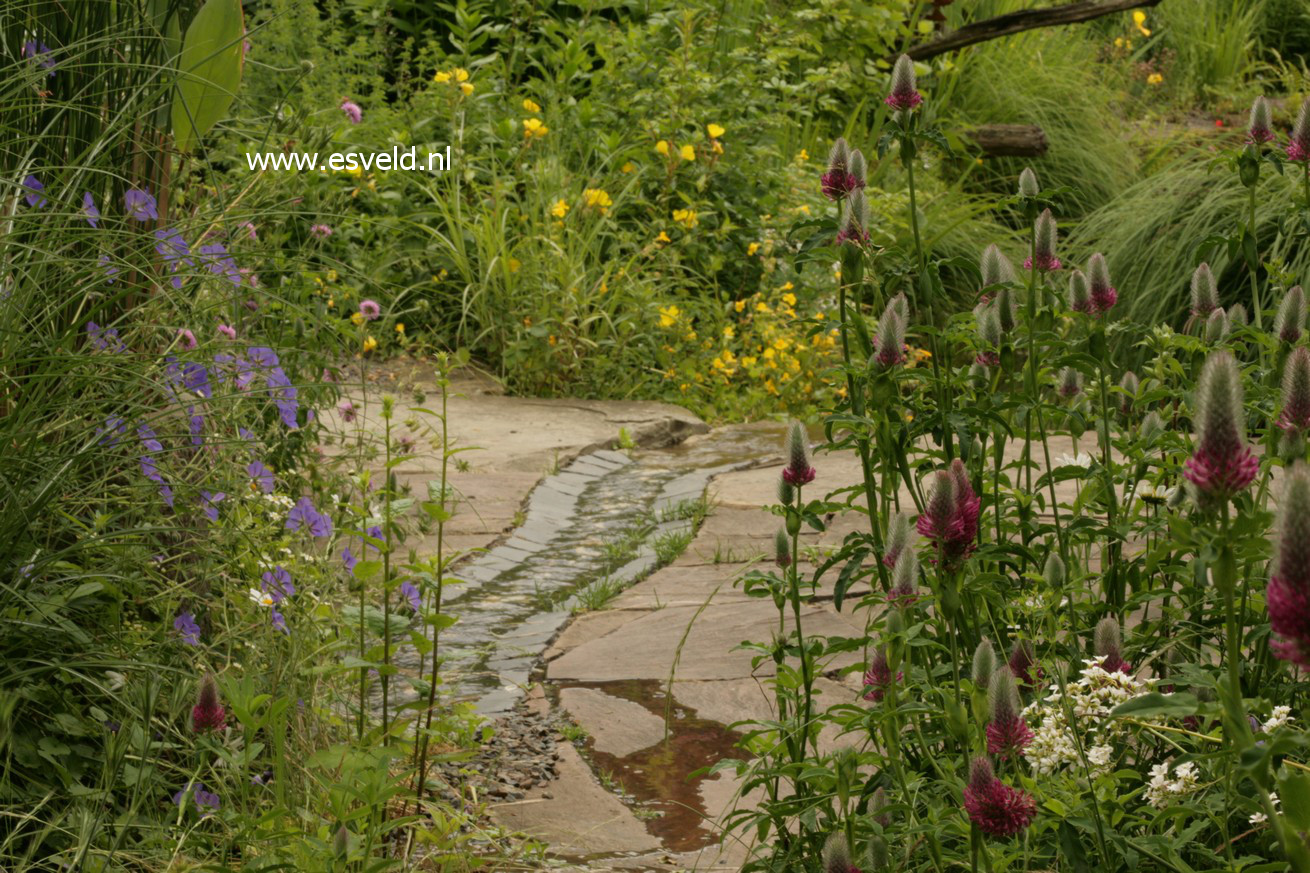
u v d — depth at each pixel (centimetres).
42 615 235
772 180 950
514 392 771
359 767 209
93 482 262
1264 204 794
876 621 213
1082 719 204
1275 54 1447
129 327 289
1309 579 114
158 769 251
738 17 1084
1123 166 1130
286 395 310
